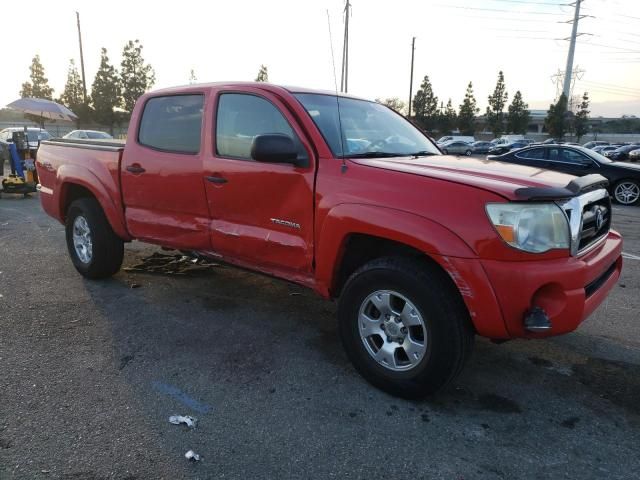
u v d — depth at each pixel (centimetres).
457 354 284
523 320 272
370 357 319
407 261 296
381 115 430
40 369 339
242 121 381
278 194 352
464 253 270
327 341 394
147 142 449
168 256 614
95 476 240
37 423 279
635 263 651
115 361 354
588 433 282
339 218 315
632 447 271
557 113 5716
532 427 287
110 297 479
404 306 298
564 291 272
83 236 523
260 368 348
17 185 1166
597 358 375
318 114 363
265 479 242
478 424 289
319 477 244
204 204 402
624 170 1275
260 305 467
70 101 5294
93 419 285
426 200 286
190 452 257
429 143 439
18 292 487
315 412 297
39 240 714
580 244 300
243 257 387
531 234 268
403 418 292
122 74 4784
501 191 269
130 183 457
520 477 246
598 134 7919
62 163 530
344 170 322
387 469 250
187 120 419
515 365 362
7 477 237
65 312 439
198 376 335
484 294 268
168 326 415
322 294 345
